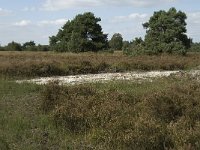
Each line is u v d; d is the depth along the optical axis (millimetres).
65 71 37562
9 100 16828
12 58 45438
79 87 15188
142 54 66500
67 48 89312
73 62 40875
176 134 9797
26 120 12812
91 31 88562
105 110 11727
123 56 57031
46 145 10352
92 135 10742
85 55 58375
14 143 10500
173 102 12289
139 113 11500
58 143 10594
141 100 13617
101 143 10375
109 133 10469
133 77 29609
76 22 89438
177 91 13672
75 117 11875
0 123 12555
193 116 11344
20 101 16500
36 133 11344
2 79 26500
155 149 9719
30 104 15711
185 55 65062
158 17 70875
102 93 14305
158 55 62500
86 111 12055
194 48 111250
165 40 68750
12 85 21484
